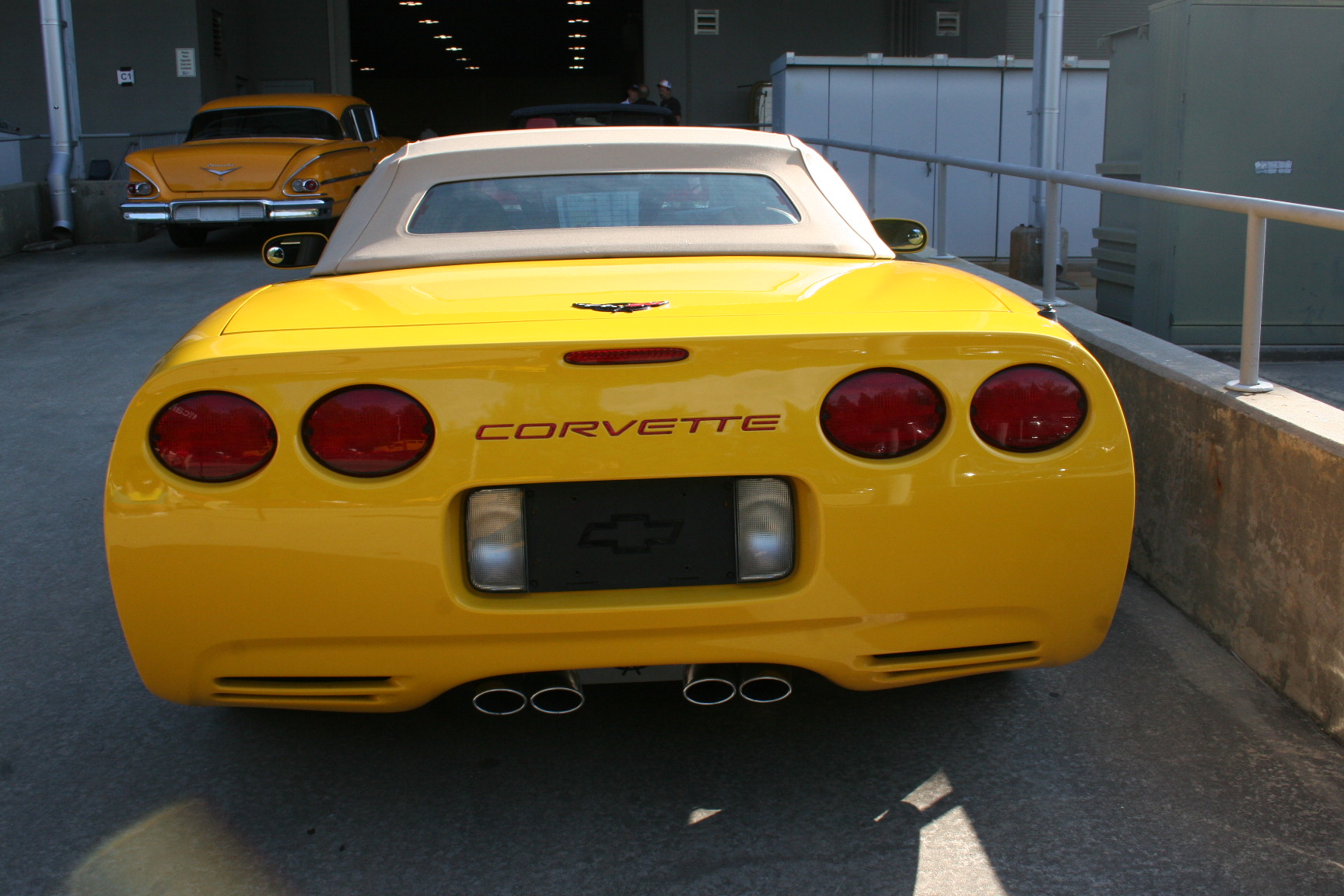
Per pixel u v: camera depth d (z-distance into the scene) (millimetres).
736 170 2990
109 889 2000
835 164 12453
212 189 10047
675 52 21281
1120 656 2855
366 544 1915
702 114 21500
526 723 2596
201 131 11383
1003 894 1949
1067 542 2012
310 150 10359
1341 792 2240
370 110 12609
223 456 1910
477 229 2797
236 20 21109
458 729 2578
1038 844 2088
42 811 2246
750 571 2006
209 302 8109
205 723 2615
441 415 1897
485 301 2160
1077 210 12477
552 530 1977
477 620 1947
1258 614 2725
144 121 19281
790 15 21250
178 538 1923
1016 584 2020
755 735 2516
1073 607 2059
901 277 2393
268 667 2014
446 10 30609
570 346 1885
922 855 2062
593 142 3023
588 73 48156
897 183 12531
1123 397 3453
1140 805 2207
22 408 5426
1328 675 2453
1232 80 5984
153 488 1924
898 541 1964
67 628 3131
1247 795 2234
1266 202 2734
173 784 2350
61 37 12133
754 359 1918
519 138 3141
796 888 1976
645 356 1902
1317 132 6051
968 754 2410
